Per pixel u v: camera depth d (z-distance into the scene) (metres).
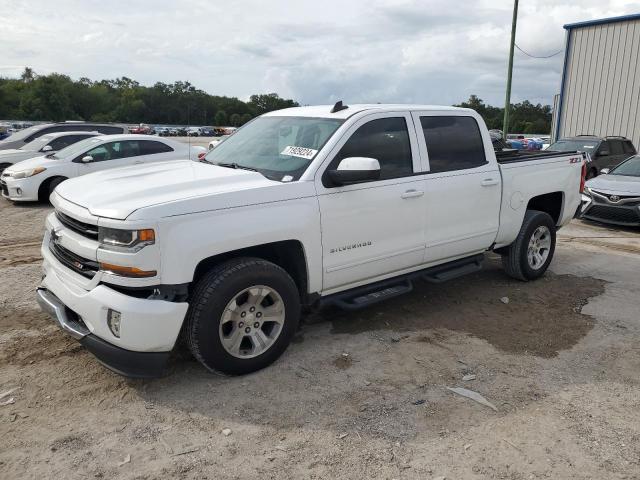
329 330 4.79
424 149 4.86
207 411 3.46
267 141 4.68
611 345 4.59
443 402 3.62
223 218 3.56
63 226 3.91
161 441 3.15
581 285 6.24
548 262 6.42
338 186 4.16
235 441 3.16
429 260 5.03
